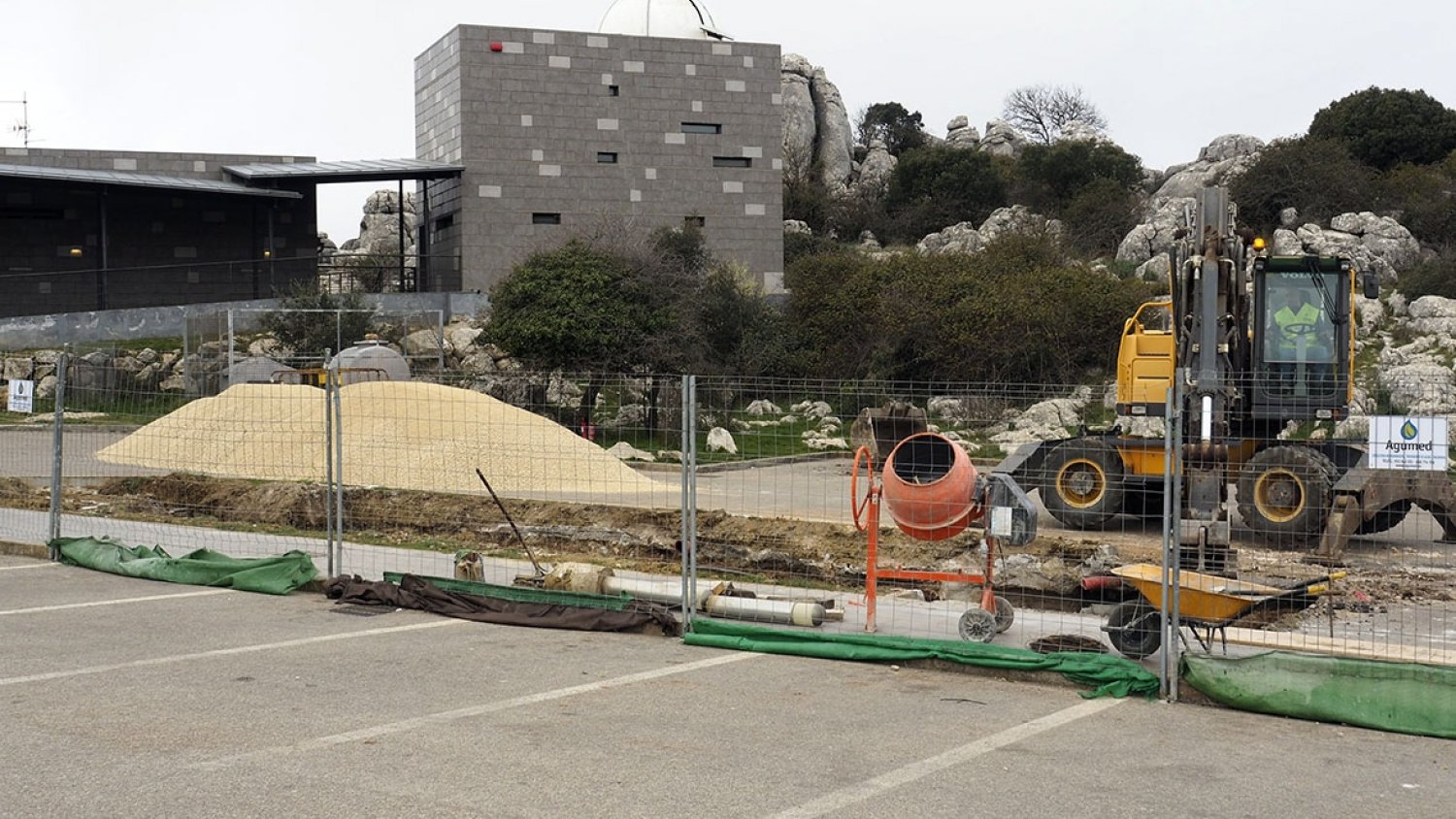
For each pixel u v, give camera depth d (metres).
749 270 50.38
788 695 8.40
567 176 48.66
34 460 24.11
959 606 11.37
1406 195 53.59
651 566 14.49
